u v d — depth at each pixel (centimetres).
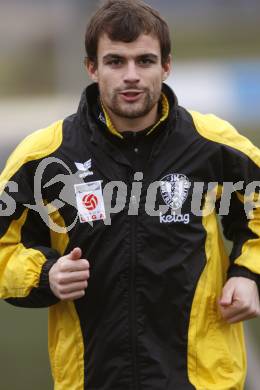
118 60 1141
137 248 1138
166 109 1180
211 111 7262
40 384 1862
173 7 14588
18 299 1158
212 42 11719
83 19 11931
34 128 6919
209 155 1173
